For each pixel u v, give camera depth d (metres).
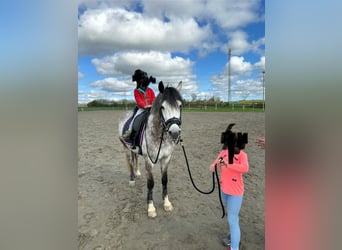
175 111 2.24
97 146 6.35
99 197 3.13
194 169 4.32
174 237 2.23
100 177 3.93
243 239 2.18
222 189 1.83
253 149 5.61
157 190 3.35
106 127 10.21
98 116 16.44
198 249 2.06
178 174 4.04
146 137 2.58
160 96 2.39
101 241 2.17
